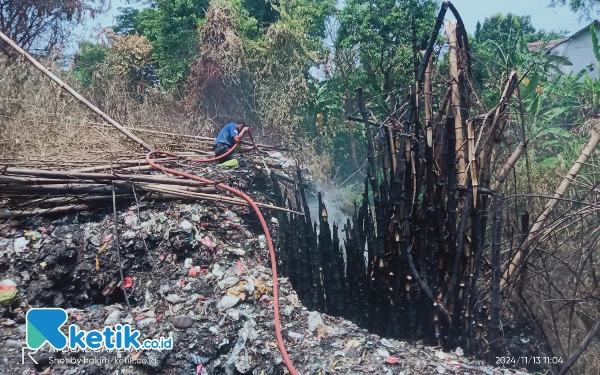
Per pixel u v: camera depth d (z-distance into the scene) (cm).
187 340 424
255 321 441
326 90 1510
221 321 437
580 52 1733
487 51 1121
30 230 515
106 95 1026
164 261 502
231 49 1431
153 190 546
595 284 470
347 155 1490
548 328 498
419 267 474
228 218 557
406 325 484
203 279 484
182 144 845
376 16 1520
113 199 519
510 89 450
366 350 418
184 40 1700
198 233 517
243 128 781
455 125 459
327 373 395
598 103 1017
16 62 864
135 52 1700
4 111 730
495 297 438
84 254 507
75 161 616
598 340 492
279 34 1483
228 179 642
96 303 502
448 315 463
